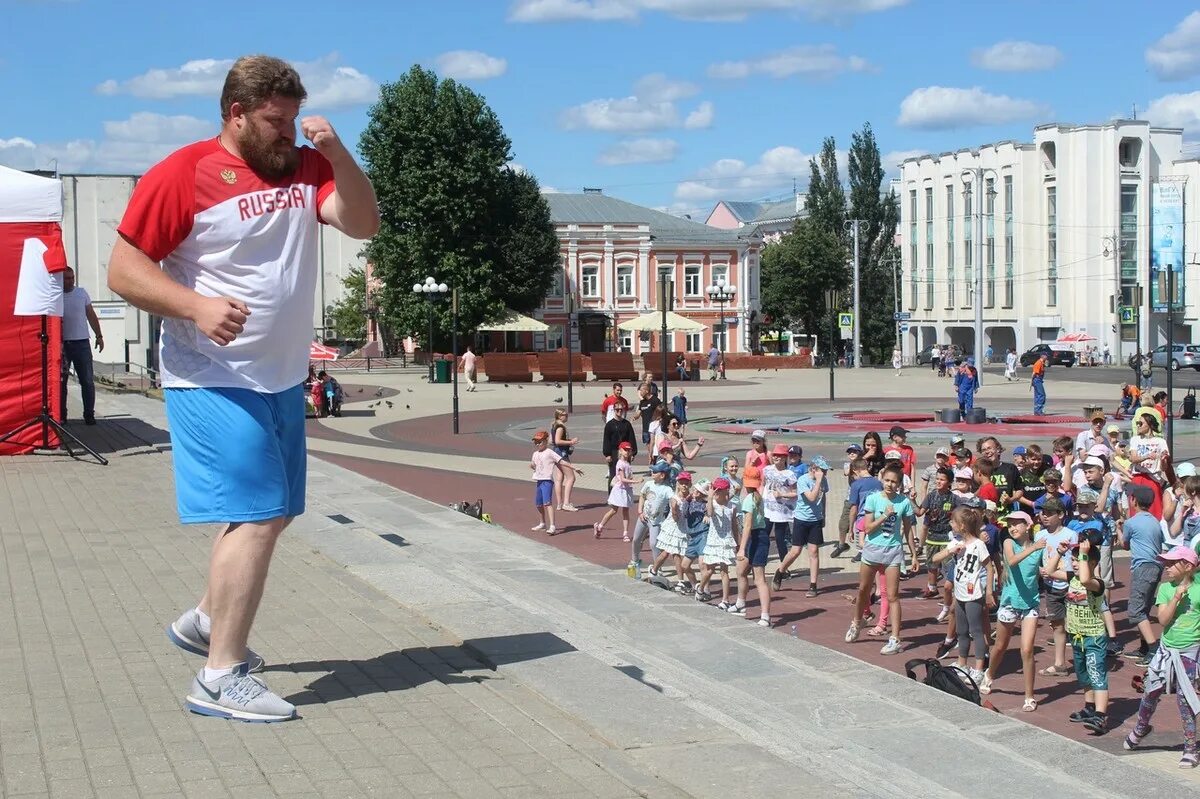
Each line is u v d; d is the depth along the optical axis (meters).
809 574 15.64
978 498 14.23
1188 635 9.15
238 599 5.02
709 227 95.06
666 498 14.80
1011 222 87.75
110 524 10.26
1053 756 5.71
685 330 64.62
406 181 69.88
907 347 99.75
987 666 11.38
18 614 6.89
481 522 11.72
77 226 54.69
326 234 90.00
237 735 4.84
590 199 93.12
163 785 4.30
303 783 4.36
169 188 4.68
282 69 4.79
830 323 48.47
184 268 4.83
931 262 97.06
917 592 14.95
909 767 5.27
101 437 17.44
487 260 72.31
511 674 5.72
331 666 5.86
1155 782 5.50
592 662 5.90
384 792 4.29
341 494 13.00
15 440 15.53
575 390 56.47
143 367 34.03
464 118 70.69
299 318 5.01
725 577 13.89
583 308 89.19
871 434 16.81
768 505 14.72
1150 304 44.47
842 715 5.93
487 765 4.59
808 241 96.88
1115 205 82.00
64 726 4.91
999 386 58.62
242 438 4.90
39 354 15.54
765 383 62.50
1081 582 10.10
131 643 6.22
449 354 69.19
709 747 4.83
